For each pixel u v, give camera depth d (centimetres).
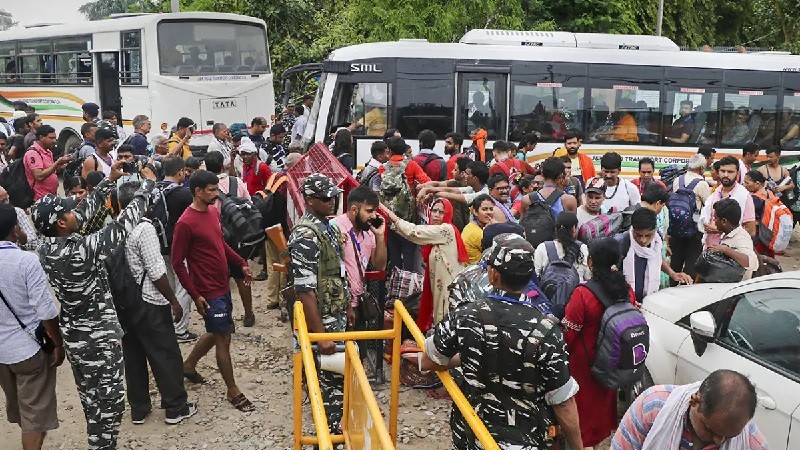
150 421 595
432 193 700
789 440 395
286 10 2312
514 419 315
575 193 812
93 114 1242
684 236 841
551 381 311
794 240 1314
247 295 791
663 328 523
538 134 1312
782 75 1328
